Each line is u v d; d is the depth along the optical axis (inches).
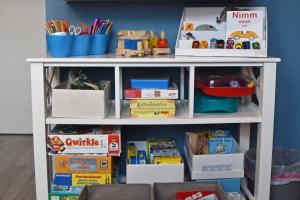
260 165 58.1
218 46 58.5
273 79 55.7
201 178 58.9
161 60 53.4
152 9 66.7
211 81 58.9
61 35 55.1
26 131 127.0
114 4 66.5
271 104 56.4
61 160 57.1
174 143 66.0
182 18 63.4
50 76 63.1
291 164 65.8
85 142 56.6
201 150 62.8
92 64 53.8
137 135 71.1
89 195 56.3
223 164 58.9
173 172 58.1
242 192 65.2
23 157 101.1
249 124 68.9
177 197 56.4
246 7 63.3
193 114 56.7
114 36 67.2
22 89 125.0
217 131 66.8
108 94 61.2
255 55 56.6
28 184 81.2
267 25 64.1
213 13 62.6
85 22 66.8
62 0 65.9
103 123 55.5
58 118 55.4
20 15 120.1
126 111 60.4
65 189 57.8
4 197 74.4
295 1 67.9
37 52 122.3
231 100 59.1
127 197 56.8
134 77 64.2
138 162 59.5
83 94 54.9
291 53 69.8
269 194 60.2
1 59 123.2
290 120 72.7
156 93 56.2
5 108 126.5
